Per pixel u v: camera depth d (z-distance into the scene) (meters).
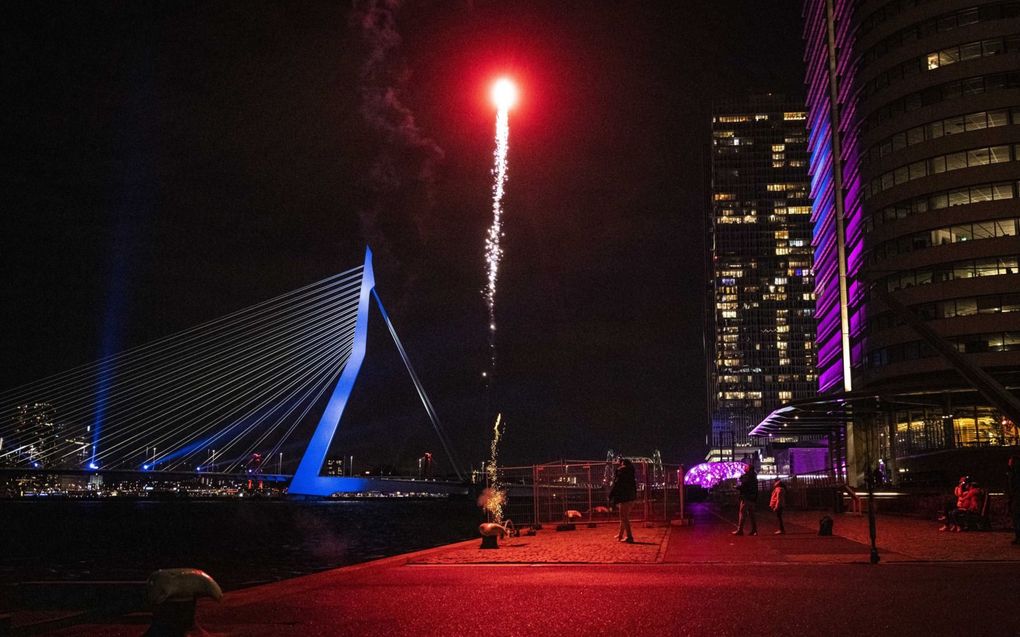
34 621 9.61
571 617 9.75
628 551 19.16
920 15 80.31
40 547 69.25
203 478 115.50
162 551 62.50
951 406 60.28
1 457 108.81
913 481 59.75
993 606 10.10
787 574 13.95
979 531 25.22
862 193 84.94
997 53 76.44
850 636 8.31
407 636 8.76
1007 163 74.69
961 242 75.19
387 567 16.55
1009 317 72.19
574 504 30.52
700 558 17.22
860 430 80.12
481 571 15.43
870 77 83.88
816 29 106.62
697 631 8.72
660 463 31.98
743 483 24.91
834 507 43.00
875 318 80.31
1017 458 20.00
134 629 9.81
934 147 77.69
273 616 10.24
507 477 29.97
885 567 14.99
